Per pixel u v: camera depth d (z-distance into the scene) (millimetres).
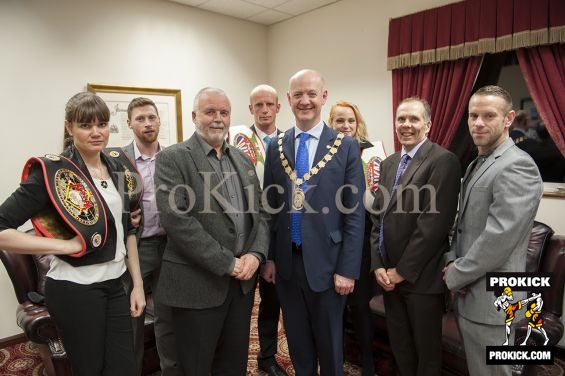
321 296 1592
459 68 2826
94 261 1264
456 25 2768
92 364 1271
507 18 2520
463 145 2980
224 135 1495
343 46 3689
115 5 3201
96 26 3098
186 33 3709
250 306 1589
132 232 1553
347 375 2164
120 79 3268
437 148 1624
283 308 1714
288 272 1633
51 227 1197
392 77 3219
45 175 1153
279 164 1685
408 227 1595
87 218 1214
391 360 2123
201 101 1457
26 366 2443
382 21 3350
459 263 1414
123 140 3285
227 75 4086
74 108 1252
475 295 1392
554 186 2586
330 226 1562
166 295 1436
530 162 1325
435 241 1520
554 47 2402
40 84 2828
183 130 3732
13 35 2689
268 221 1672
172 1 3564
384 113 3420
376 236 1776
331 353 1618
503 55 2729
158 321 1772
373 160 2234
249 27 4262
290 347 1725
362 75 3559
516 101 2707
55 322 1264
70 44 2963
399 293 1657
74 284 1234
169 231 1368
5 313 2777
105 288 1312
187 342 1453
